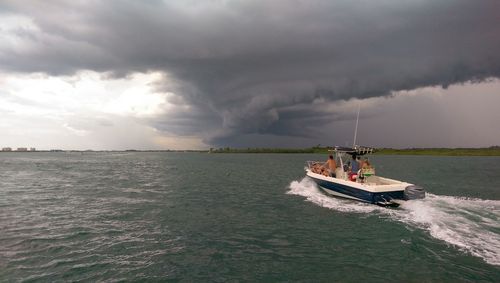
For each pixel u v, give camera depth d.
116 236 15.16
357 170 23.44
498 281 9.84
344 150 24.11
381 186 20.14
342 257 12.35
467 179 41.97
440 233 14.60
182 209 21.73
